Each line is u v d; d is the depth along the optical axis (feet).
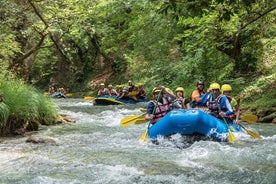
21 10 45.57
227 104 27.89
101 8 65.72
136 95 69.51
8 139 26.66
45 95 39.22
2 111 27.55
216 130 24.59
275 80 45.21
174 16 19.97
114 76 99.55
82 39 88.58
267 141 25.89
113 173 17.12
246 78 52.06
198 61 56.75
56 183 15.57
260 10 31.07
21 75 56.65
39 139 25.23
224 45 46.14
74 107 61.05
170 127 24.23
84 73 113.09
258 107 39.58
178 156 20.81
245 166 18.48
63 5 52.31
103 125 35.63
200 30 47.32
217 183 15.71
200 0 18.25
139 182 15.78
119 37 82.38
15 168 17.99
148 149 23.03
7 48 46.32
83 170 17.63
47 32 48.26
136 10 65.46
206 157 20.38
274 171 17.52
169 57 70.69
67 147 23.65
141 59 80.53
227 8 20.85
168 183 15.69
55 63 123.65
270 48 52.39
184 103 28.43
